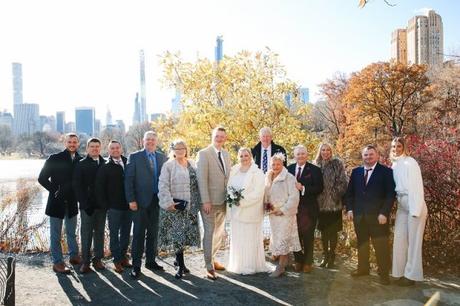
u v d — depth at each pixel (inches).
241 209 267.0
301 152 273.7
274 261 301.9
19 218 411.5
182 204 252.7
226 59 467.2
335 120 1846.7
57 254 272.4
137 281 253.4
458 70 1117.1
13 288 200.5
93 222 272.8
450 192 290.2
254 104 454.6
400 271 247.0
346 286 243.8
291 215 261.0
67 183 273.9
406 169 244.4
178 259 262.2
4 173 2175.2
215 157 265.9
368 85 1584.6
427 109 1446.9
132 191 257.4
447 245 287.4
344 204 272.1
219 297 227.0
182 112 479.2
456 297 225.8
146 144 264.4
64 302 220.7
